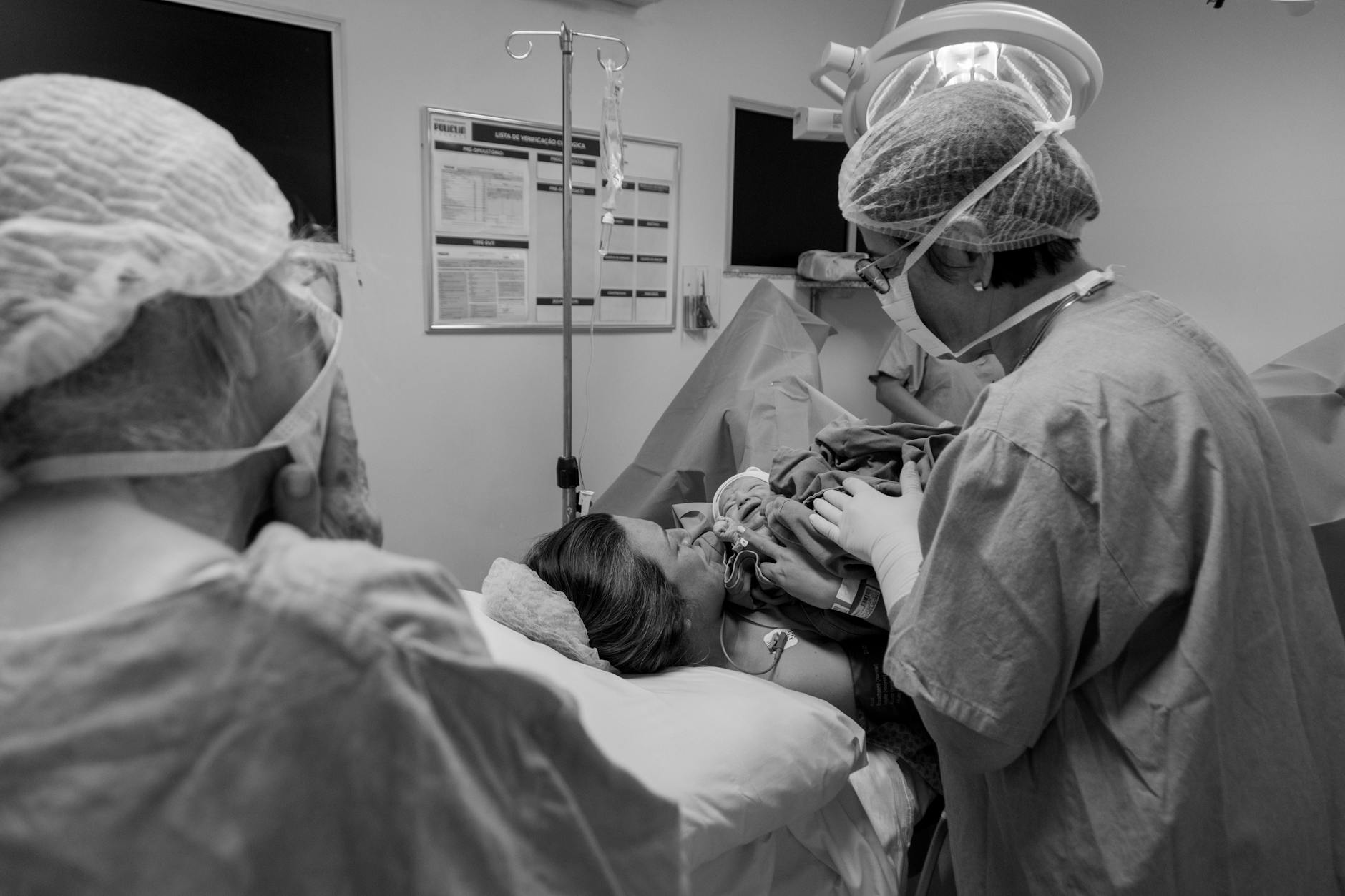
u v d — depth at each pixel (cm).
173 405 38
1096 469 79
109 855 30
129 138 38
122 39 180
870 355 338
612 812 43
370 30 209
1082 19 293
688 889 47
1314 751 88
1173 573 79
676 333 284
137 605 33
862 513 122
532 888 38
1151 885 78
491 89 229
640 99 260
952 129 93
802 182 307
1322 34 240
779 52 291
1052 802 86
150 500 39
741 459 201
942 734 86
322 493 49
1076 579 80
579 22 242
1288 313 256
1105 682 83
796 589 133
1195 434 80
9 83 38
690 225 280
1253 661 81
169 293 37
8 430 35
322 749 34
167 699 32
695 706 118
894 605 103
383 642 35
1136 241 289
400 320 225
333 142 208
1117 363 84
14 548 35
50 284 33
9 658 31
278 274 44
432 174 223
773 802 108
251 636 33
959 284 101
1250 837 80
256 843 32
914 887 146
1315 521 136
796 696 126
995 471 82
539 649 127
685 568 142
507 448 251
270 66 198
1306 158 247
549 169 243
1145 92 281
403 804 34
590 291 258
